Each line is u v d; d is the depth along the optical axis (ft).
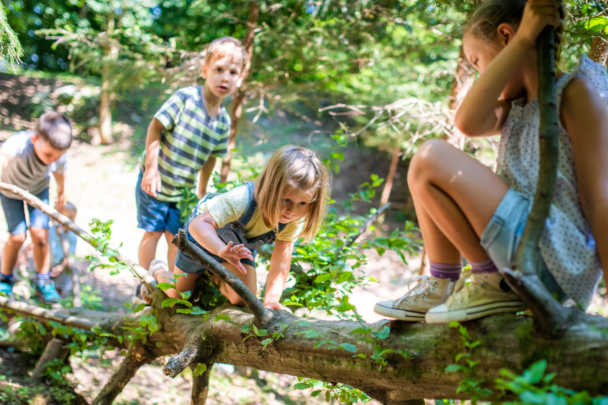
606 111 4.97
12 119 37.96
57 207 13.88
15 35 10.45
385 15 15.25
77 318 11.25
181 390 13.16
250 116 39.47
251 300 7.05
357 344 6.39
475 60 5.87
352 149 41.24
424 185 5.06
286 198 7.39
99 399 10.21
